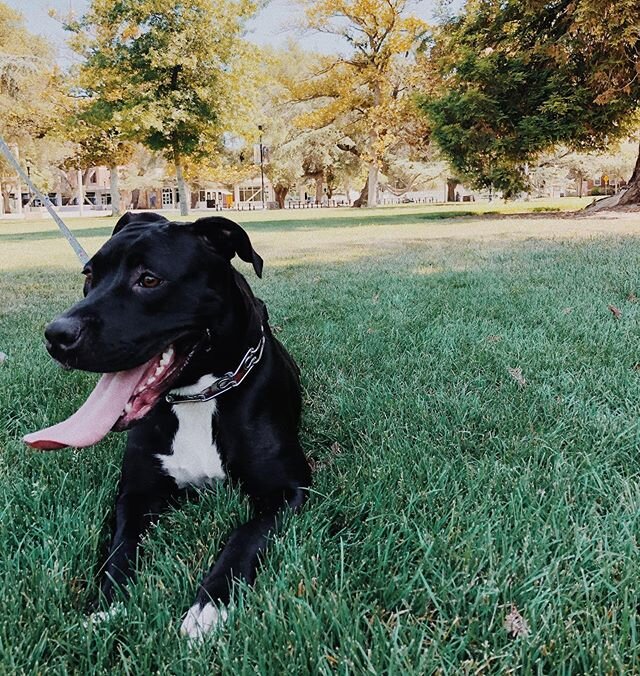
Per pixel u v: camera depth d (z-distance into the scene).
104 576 1.71
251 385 2.19
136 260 1.97
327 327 4.59
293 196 72.00
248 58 25.19
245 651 1.29
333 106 34.25
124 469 2.16
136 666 1.32
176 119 24.25
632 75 15.20
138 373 2.04
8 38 32.84
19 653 1.35
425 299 5.51
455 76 17.69
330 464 2.42
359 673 1.27
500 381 3.30
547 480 2.14
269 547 1.77
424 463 2.29
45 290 6.92
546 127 16.25
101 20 23.73
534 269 6.83
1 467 2.40
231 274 2.19
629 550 1.67
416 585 1.59
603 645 1.32
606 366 3.38
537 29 16.97
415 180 48.19
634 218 13.92
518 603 1.51
